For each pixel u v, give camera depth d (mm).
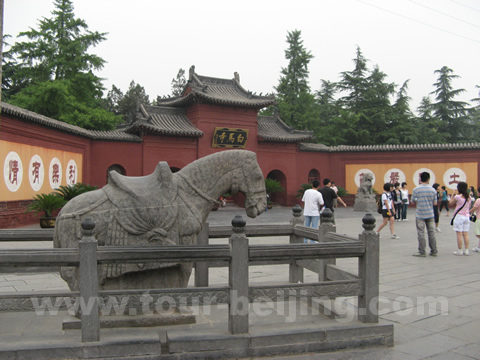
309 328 4125
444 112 46125
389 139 41062
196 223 4586
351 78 43656
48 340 3734
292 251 4051
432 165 28391
